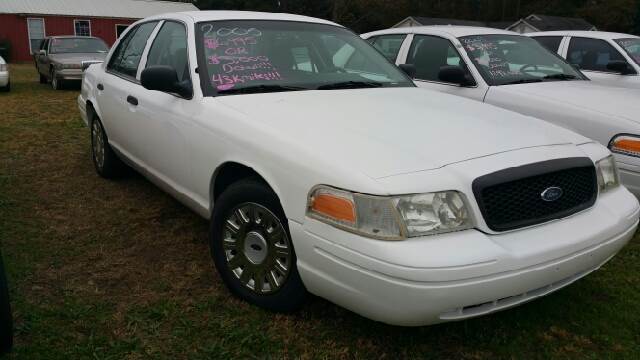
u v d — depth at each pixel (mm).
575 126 4379
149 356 2574
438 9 49750
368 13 43031
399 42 6180
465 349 2689
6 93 12648
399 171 2303
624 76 6570
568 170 2598
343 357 2598
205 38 3613
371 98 3395
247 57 3615
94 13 34500
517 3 51312
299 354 2613
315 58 3879
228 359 2568
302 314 2910
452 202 2293
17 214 4297
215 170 3092
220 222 3059
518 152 2561
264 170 2701
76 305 2971
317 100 3246
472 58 5348
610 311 3059
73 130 7730
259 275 2891
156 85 3367
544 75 5512
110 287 3189
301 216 2473
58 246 3723
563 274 2465
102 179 5266
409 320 2242
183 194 3533
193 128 3260
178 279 3301
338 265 2311
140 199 4707
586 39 7148
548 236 2430
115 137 4637
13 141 6898
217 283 3252
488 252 2232
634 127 4039
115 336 2713
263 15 4051
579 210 2637
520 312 3021
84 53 14492
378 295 2217
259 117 2951
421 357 2617
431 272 2131
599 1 45906
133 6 36969
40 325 2768
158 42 4133
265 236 2816
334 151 2475
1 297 2248
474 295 2215
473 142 2611
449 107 3285
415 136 2641
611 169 2939
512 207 2410
